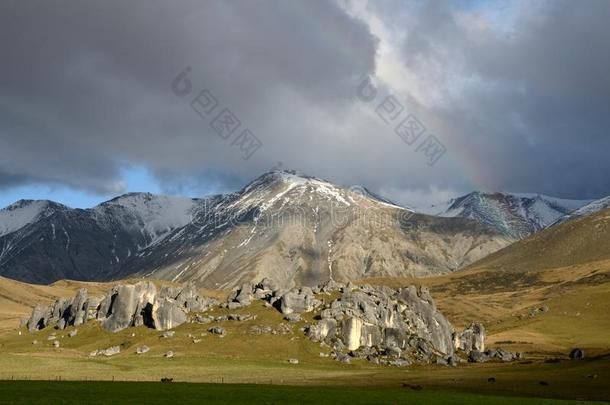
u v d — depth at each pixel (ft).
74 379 480.23
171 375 522.47
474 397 409.69
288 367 597.52
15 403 333.42
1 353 600.80
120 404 341.00
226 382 485.97
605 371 551.18
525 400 401.08
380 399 390.01
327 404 364.17
